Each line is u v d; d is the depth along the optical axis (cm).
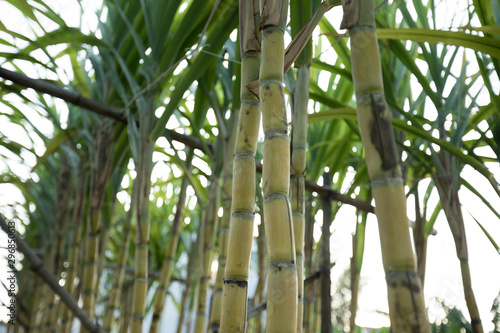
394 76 163
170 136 146
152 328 158
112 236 306
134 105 152
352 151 207
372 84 47
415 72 146
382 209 43
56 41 139
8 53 138
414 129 132
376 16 147
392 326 41
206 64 120
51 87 142
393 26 164
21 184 225
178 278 293
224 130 147
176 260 293
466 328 153
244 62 72
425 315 40
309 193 178
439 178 141
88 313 148
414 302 40
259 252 207
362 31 49
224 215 142
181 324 227
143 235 131
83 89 174
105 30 159
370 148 45
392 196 43
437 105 145
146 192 134
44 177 235
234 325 62
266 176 59
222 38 125
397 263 42
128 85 159
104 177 153
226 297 63
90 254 151
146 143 133
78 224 178
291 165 88
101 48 149
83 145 188
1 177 217
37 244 270
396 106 144
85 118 169
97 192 153
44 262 220
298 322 81
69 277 173
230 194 143
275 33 63
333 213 188
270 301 54
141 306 128
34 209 255
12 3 141
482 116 145
